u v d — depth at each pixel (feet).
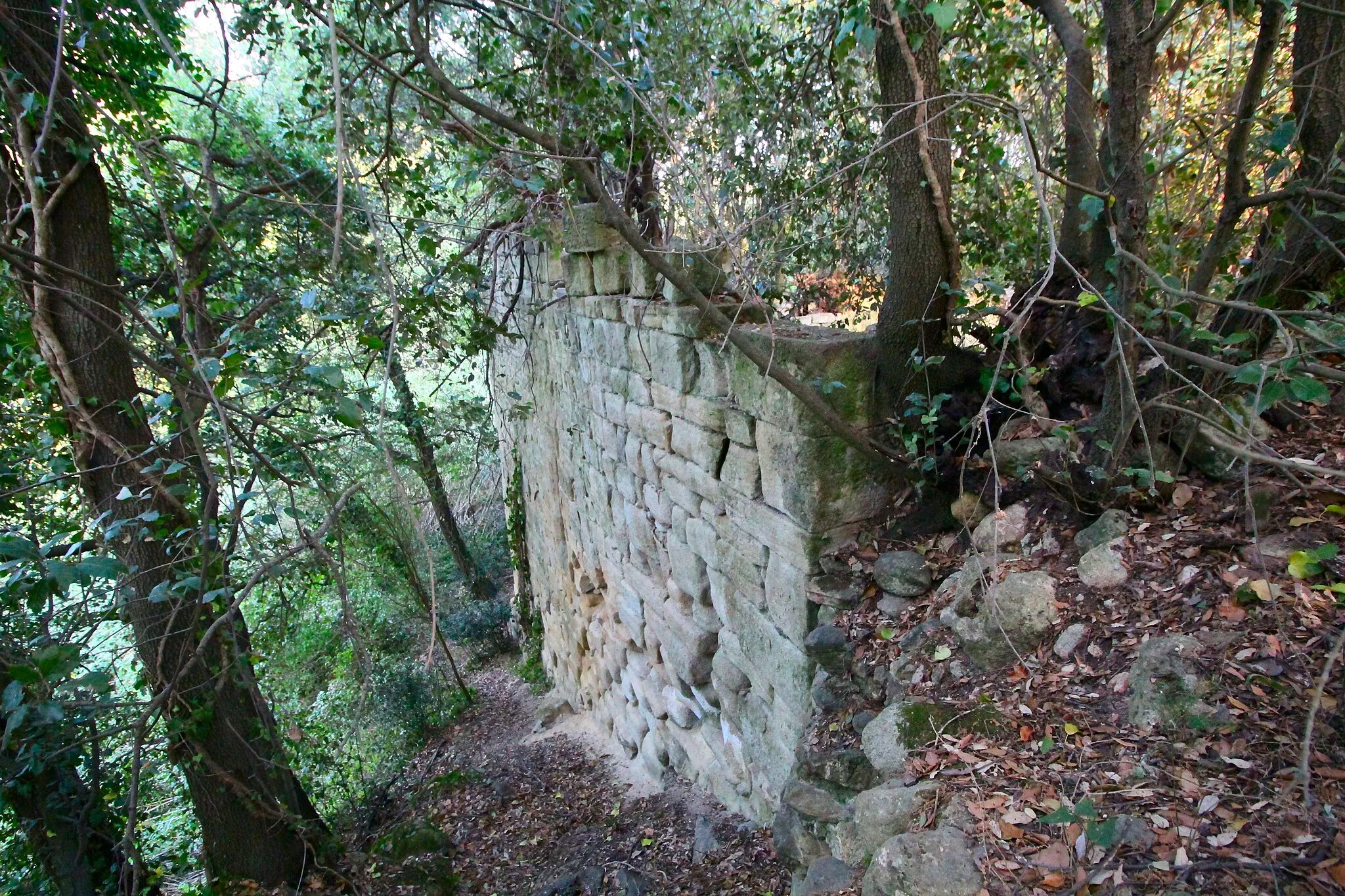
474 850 19.21
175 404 9.00
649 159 17.44
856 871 7.25
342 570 6.95
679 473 15.37
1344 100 7.60
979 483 10.86
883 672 10.11
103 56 10.19
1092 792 6.51
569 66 14.44
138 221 14.51
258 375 7.54
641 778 20.59
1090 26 13.87
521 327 27.91
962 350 11.49
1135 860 5.73
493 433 38.47
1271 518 8.11
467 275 20.53
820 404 10.41
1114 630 8.08
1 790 12.80
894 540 11.37
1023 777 6.97
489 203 22.36
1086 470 9.20
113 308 12.32
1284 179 10.19
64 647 6.45
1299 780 4.83
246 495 7.84
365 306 15.66
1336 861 5.23
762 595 12.98
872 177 14.90
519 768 23.62
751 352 10.02
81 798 15.97
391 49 13.47
